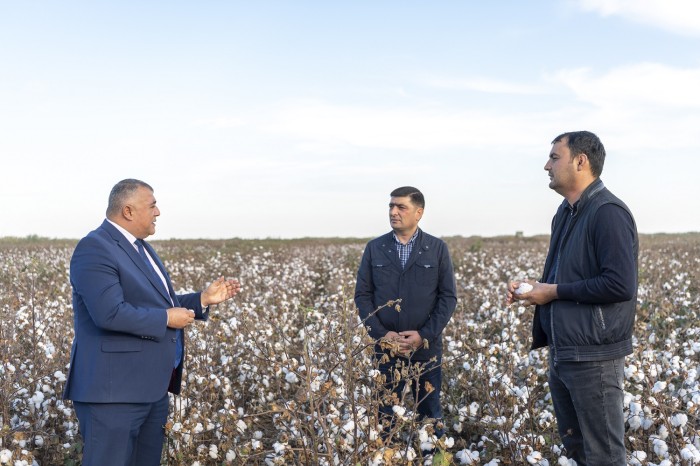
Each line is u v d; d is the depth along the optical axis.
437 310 4.39
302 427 3.36
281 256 18.77
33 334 5.80
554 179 3.38
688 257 16.28
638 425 3.74
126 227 3.47
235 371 5.83
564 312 3.26
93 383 3.23
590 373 3.21
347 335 3.43
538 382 5.20
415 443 3.64
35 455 4.31
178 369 3.69
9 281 9.88
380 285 4.43
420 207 4.42
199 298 3.73
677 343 6.26
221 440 4.12
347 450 3.30
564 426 3.54
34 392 4.82
